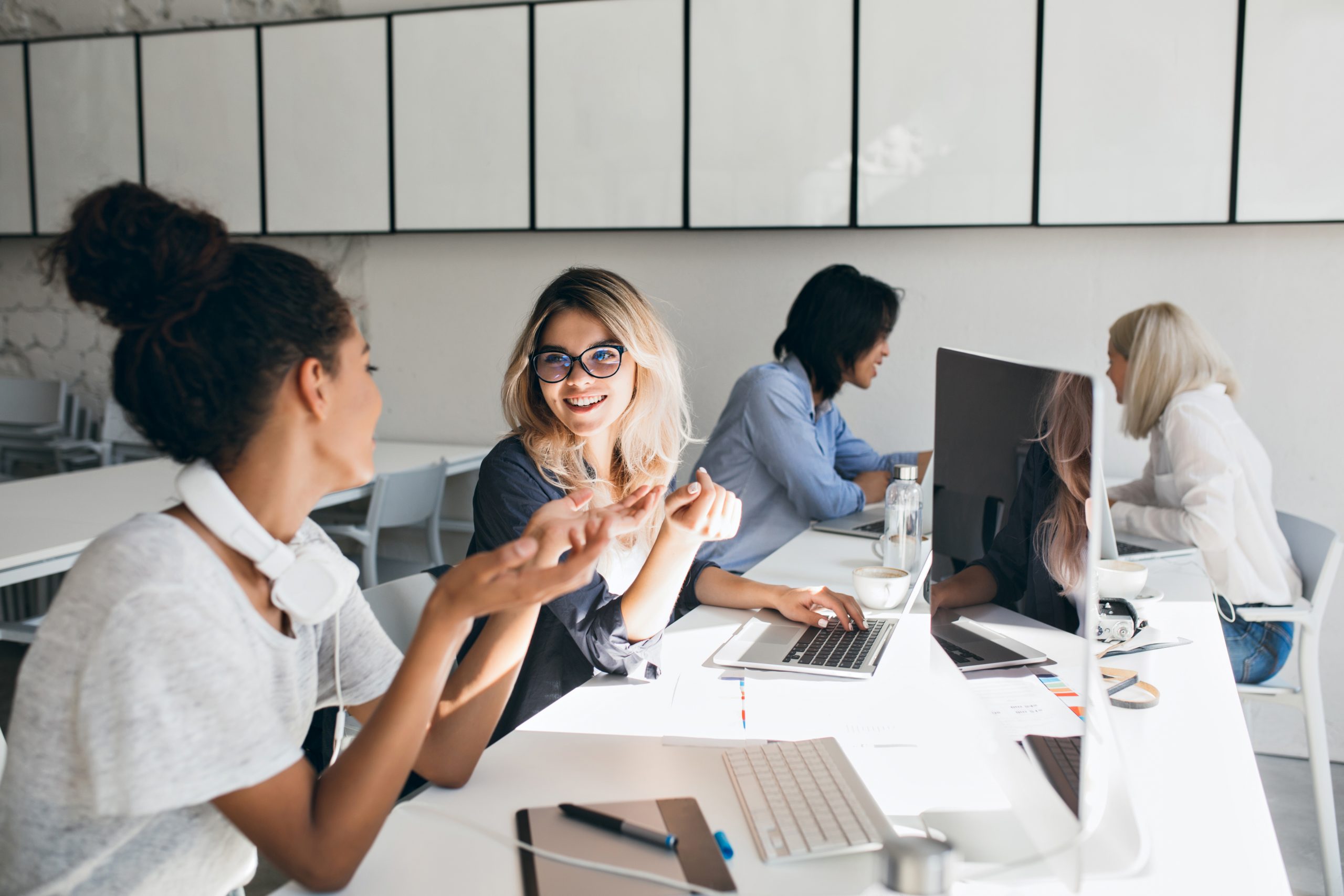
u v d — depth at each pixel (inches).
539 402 59.1
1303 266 103.0
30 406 144.4
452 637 31.7
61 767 28.0
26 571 77.7
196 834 30.2
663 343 59.6
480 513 58.4
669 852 33.3
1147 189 102.7
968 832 34.9
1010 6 103.7
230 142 131.9
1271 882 31.8
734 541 94.2
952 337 114.7
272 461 30.2
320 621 32.3
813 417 94.8
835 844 33.6
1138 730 44.1
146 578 27.4
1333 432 104.2
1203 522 79.8
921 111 107.7
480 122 122.5
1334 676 106.3
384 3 126.7
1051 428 32.6
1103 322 109.7
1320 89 96.7
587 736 43.6
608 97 117.3
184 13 135.7
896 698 48.2
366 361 32.3
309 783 30.1
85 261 27.4
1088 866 32.6
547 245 128.5
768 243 119.5
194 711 27.1
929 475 86.0
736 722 45.2
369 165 127.2
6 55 138.9
